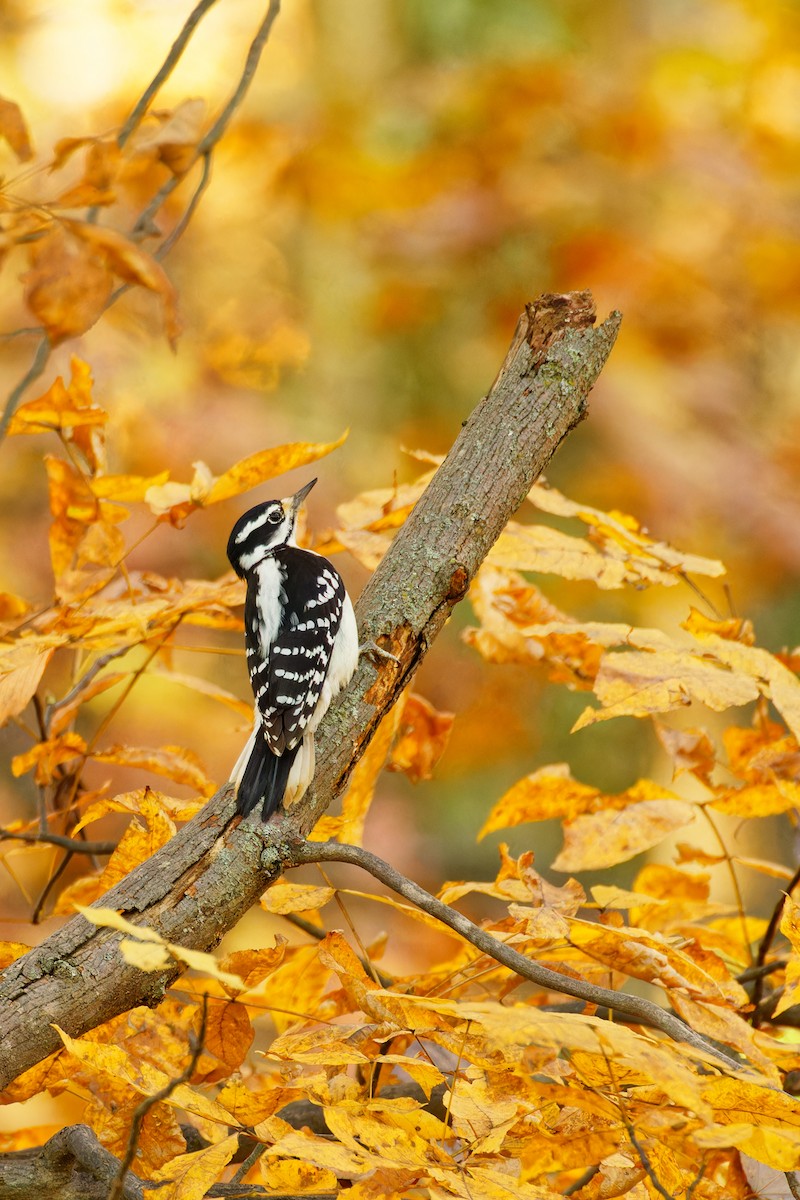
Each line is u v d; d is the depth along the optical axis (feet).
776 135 58.44
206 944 18.38
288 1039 17.39
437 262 59.93
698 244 59.31
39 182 33.19
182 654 65.00
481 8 65.21
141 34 62.54
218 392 64.23
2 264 16.83
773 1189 18.79
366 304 64.34
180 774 24.53
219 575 61.67
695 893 24.89
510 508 22.58
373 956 25.94
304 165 60.23
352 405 68.03
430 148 59.47
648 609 59.06
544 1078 20.08
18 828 25.95
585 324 23.03
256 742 20.39
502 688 67.41
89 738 59.16
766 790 22.13
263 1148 17.90
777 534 56.95
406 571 22.11
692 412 59.88
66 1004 17.46
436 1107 22.12
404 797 70.74
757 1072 16.33
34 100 61.57
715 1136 13.29
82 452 25.57
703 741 25.58
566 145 59.16
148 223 19.35
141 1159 18.24
